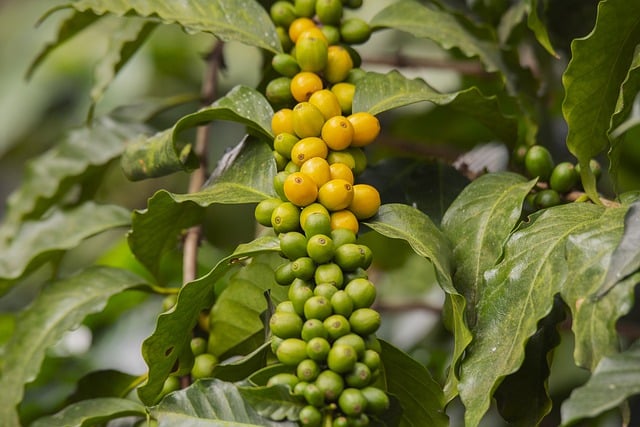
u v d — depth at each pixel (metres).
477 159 1.09
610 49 0.90
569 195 0.95
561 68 1.13
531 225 0.90
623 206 0.89
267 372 0.87
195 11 0.97
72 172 1.11
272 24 0.98
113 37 1.07
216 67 1.14
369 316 0.86
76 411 0.97
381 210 0.91
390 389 0.91
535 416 0.91
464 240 0.92
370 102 0.95
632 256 0.85
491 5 1.07
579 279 0.86
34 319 1.02
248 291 0.96
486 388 0.87
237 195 0.92
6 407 1.00
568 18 1.07
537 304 0.87
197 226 1.04
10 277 1.07
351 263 0.87
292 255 0.88
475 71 1.18
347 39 0.99
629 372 0.83
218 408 0.87
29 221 1.09
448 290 0.88
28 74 1.11
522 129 1.11
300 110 0.91
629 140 1.17
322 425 0.85
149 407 0.89
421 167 1.01
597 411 0.82
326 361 0.85
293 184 0.88
